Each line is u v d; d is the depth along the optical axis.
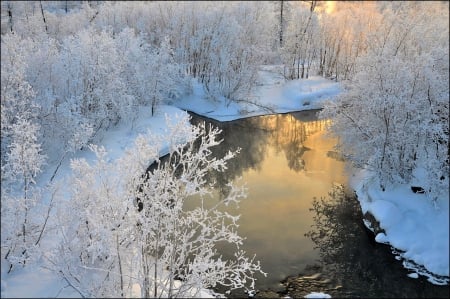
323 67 32.66
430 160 13.88
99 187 8.46
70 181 9.29
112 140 18.91
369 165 15.80
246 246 12.91
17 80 13.84
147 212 8.33
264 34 32.03
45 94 15.92
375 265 12.31
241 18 30.92
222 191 16.44
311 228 14.07
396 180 15.01
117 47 21.97
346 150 17.95
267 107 27.45
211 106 27.11
